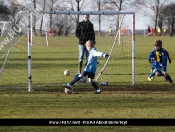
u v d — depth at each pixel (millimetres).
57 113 13766
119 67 30438
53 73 26469
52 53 45219
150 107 14805
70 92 17594
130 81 22266
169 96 17125
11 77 24156
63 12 19766
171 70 28312
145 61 35906
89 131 11602
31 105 15109
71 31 59906
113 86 20141
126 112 13953
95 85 17688
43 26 52375
